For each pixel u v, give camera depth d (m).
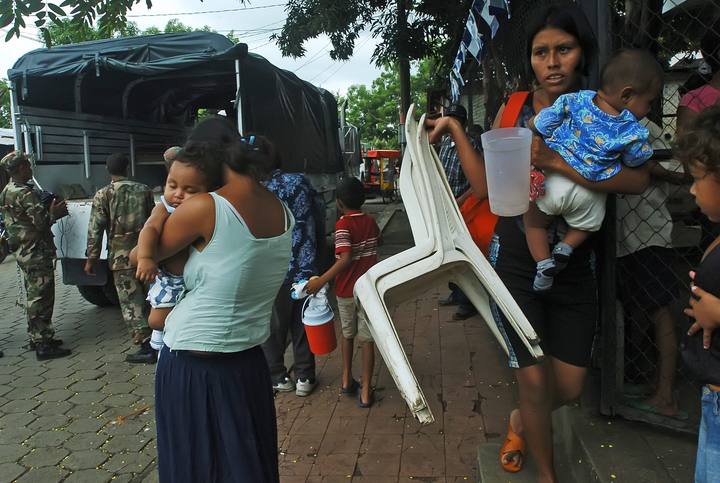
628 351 2.95
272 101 6.61
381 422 3.42
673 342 2.67
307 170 7.99
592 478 2.36
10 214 4.79
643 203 2.65
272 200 2.11
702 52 2.71
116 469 3.18
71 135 6.95
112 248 4.76
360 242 3.67
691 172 1.53
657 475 2.25
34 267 4.84
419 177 1.99
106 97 7.57
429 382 3.91
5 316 6.55
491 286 1.96
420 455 3.03
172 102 8.62
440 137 2.10
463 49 3.81
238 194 1.96
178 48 6.27
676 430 2.54
